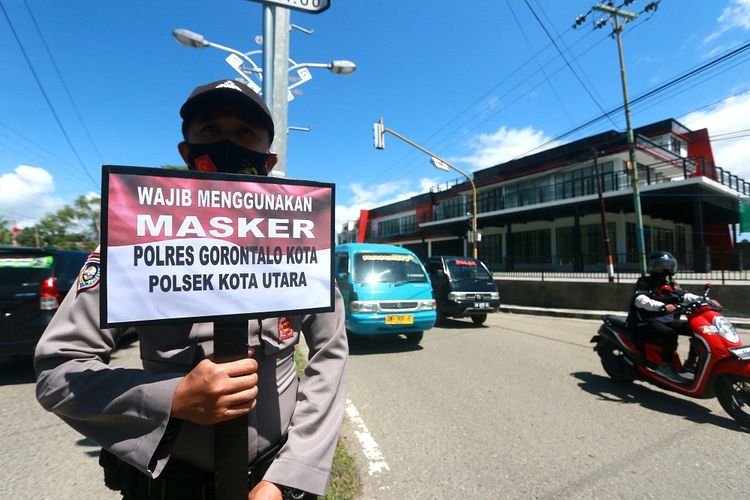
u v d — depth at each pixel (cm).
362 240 4750
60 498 250
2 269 472
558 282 1296
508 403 418
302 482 100
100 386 89
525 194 2536
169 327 104
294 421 113
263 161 131
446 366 570
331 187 119
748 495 253
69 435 341
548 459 298
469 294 961
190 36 633
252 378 89
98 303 103
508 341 763
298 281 111
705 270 1540
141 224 93
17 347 461
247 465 96
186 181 99
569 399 431
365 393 450
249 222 105
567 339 787
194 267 98
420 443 324
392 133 1476
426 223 3119
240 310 101
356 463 290
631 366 468
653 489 259
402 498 248
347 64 682
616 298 1179
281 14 396
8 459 300
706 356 383
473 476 274
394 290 681
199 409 83
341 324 138
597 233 2216
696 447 319
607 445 322
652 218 2286
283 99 396
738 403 368
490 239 2906
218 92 122
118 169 92
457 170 1688
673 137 2314
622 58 1352
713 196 1806
